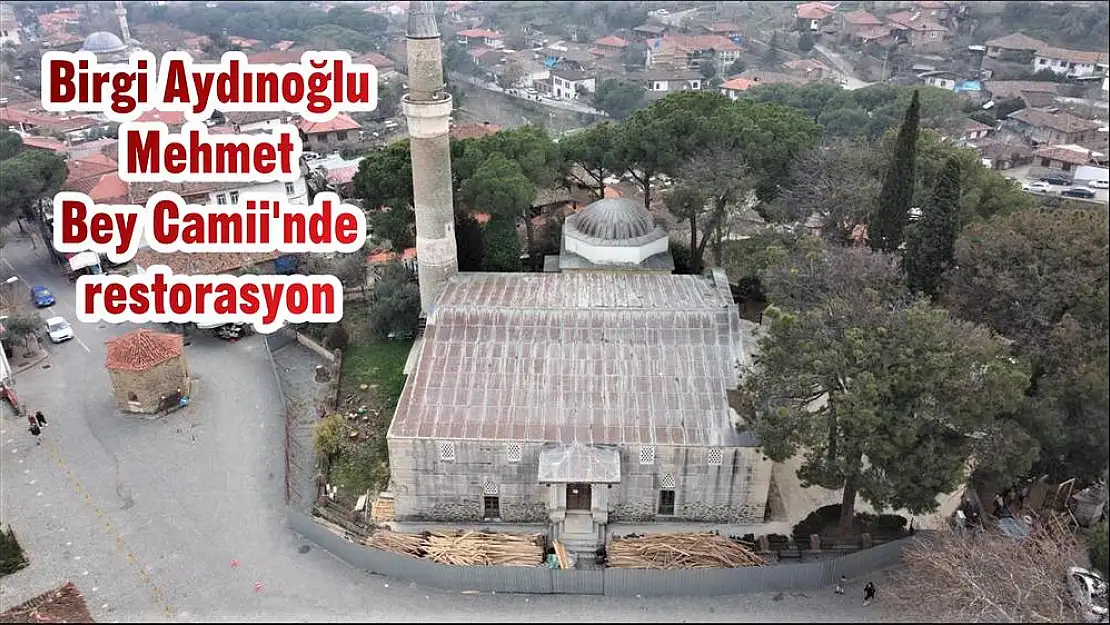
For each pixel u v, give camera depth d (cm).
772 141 6191
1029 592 3080
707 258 6769
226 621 3556
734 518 4034
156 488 4503
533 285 4931
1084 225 4103
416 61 4566
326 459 4588
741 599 3616
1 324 6112
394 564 3775
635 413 3984
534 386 4125
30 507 4347
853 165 6072
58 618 3584
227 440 4962
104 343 6275
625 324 4350
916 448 3450
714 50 18212
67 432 5072
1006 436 3478
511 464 3944
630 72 18050
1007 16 17375
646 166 6372
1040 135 11569
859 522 4016
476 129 9738
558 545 3850
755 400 3719
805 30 19725
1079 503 3947
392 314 5844
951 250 4903
